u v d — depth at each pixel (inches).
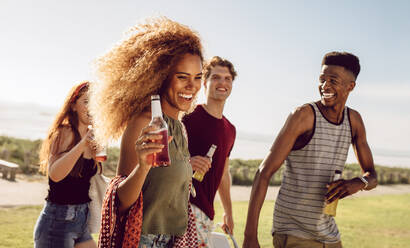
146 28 79.4
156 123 66.1
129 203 65.2
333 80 107.6
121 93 72.9
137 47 74.9
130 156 70.7
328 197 107.1
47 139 123.0
